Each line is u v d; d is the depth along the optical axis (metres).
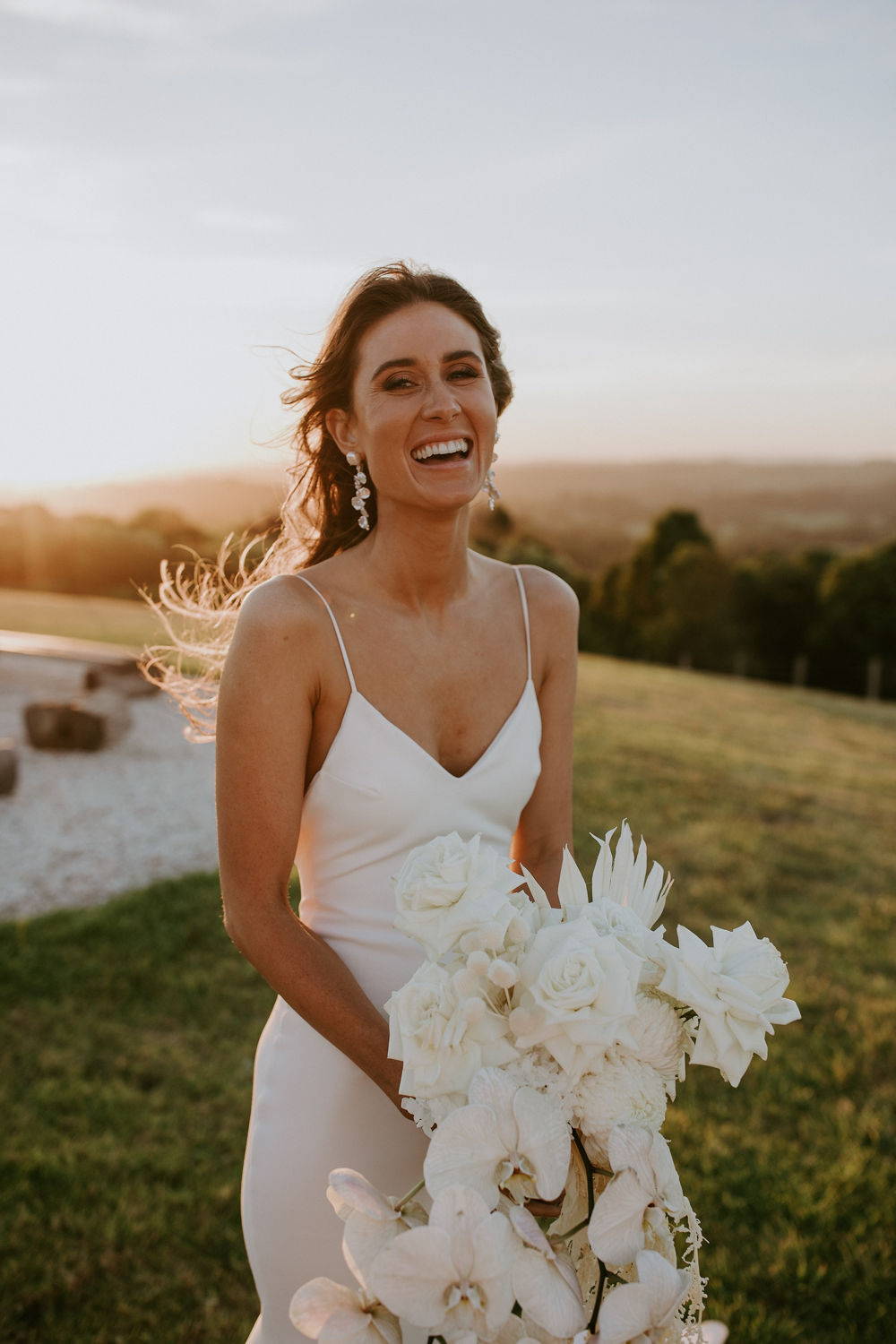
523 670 2.00
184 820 8.13
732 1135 3.79
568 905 1.43
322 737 1.83
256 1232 1.83
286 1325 1.83
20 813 8.19
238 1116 3.91
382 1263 1.10
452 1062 1.24
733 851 7.61
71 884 6.65
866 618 46.06
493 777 1.90
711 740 12.95
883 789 10.76
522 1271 1.12
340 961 1.73
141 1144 3.68
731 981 1.26
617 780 9.66
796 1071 4.29
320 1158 1.78
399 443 1.77
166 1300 2.93
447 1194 1.12
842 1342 2.80
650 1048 1.29
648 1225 1.24
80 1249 3.11
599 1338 1.11
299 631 1.75
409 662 1.85
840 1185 3.49
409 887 1.30
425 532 1.83
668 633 49.09
